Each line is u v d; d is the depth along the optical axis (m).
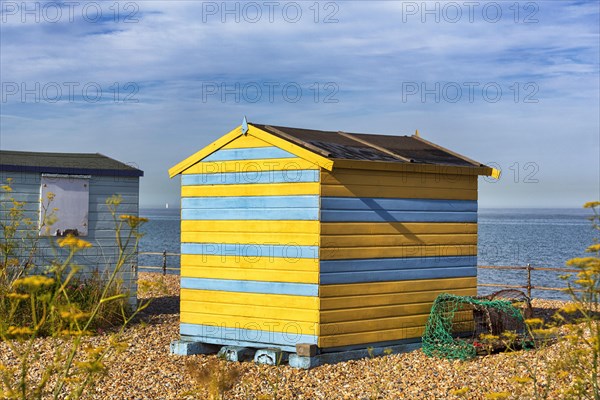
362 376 10.07
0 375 8.14
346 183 10.98
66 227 15.47
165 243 67.12
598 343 6.57
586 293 6.84
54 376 9.88
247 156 11.54
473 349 10.86
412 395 9.06
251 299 11.37
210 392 8.72
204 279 11.91
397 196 11.60
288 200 11.03
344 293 10.92
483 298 12.52
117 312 13.98
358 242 11.10
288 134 11.59
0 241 14.75
